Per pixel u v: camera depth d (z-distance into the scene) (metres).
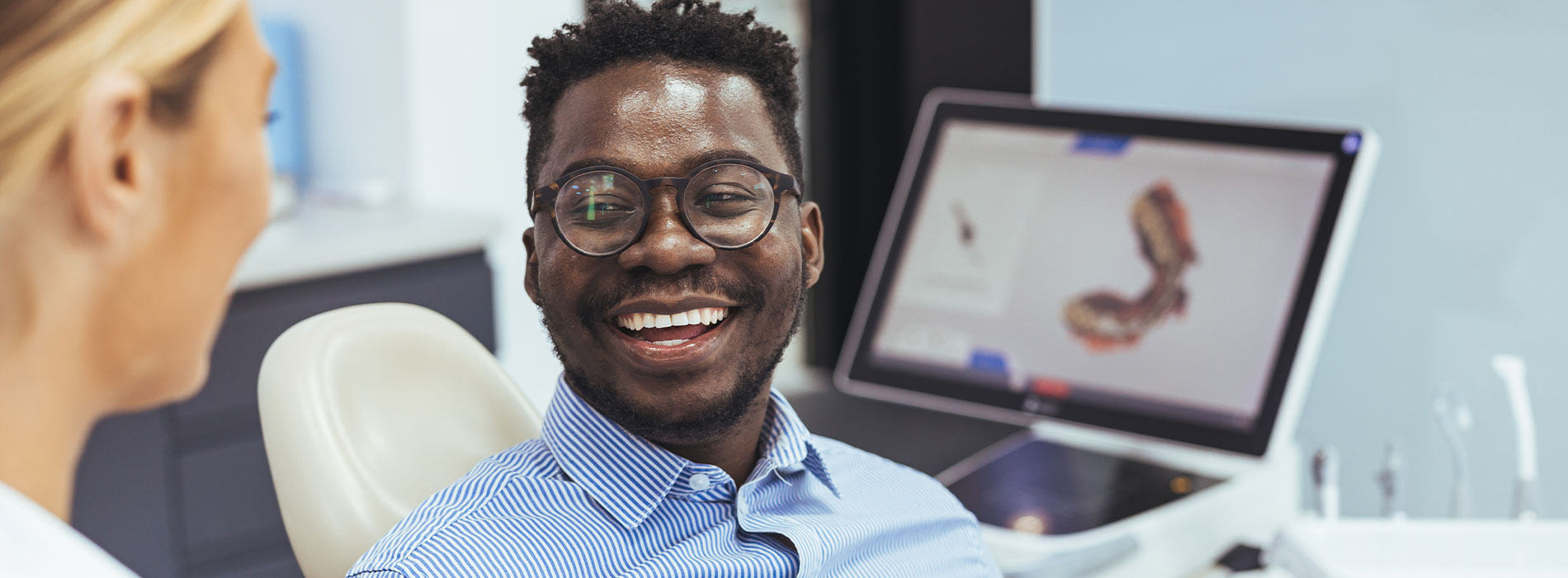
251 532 2.27
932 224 1.72
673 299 0.81
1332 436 1.92
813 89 2.71
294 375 0.99
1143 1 1.94
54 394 0.38
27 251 0.36
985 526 1.32
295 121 2.64
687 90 0.84
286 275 2.17
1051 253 1.63
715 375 0.84
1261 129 1.53
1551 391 1.72
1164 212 1.57
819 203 2.77
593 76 0.84
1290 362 1.46
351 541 0.94
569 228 0.82
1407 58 1.76
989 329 1.65
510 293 2.58
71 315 0.37
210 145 0.38
